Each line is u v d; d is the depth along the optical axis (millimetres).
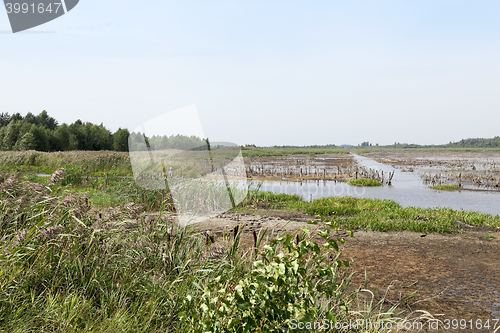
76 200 4199
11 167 20609
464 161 50531
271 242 2211
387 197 16547
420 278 5426
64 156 24094
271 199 14547
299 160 54312
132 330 2754
